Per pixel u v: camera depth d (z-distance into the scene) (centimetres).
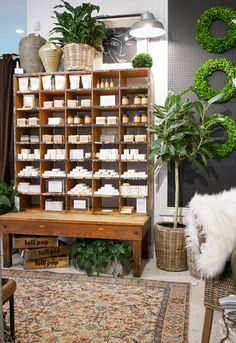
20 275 322
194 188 373
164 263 338
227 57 360
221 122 348
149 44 379
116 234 321
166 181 379
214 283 189
